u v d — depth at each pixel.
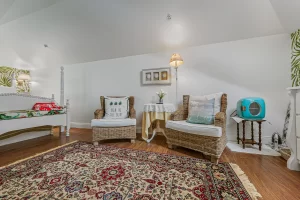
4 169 1.42
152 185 1.16
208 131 1.62
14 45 3.38
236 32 2.25
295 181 1.21
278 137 2.04
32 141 2.42
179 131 1.94
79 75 3.59
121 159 1.67
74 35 2.85
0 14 2.49
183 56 2.71
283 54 2.12
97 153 1.85
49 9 2.40
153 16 2.25
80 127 3.57
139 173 1.35
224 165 1.52
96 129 2.23
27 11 2.44
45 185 1.16
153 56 2.93
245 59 2.32
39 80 4.07
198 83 2.62
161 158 1.70
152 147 2.12
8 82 3.86
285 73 2.12
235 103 2.39
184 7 2.05
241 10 1.95
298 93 1.36
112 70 3.27
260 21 2.03
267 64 2.21
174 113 2.14
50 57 3.59
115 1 2.11
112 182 1.20
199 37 2.45
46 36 2.99
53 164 1.53
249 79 2.31
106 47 3.01
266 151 1.90
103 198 1.01
